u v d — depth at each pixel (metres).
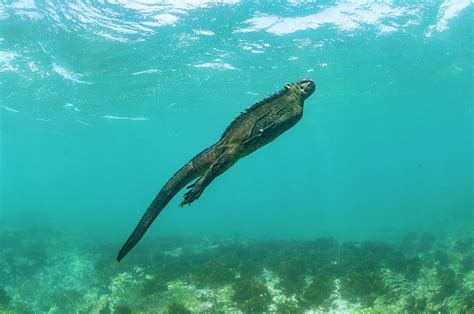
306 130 62.84
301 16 19.89
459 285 12.75
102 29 19.77
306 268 14.52
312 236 30.67
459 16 21.42
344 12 19.94
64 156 77.12
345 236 29.41
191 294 12.63
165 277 14.07
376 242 20.11
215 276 13.38
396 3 19.59
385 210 48.00
